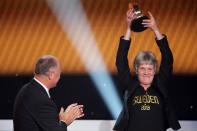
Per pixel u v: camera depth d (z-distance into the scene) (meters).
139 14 10.10
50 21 15.00
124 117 9.89
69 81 14.83
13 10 15.07
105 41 14.87
